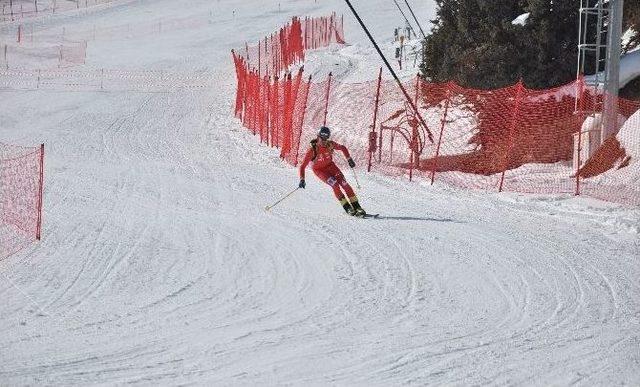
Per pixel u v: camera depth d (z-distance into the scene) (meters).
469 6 45.41
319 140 24.78
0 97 69.56
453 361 12.43
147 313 15.02
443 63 45.66
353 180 31.94
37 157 42.44
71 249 20.42
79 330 13.94
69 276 17.81
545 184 30.80
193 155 45.03
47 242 21.27
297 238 21.53
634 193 27.77
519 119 36.19
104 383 11.15
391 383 11.42
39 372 11.62
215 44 101.56
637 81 37.81
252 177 33.66
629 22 41.16
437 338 13.63
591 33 42.16
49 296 16.22
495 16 43.91
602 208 25.70
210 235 21.97
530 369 12.12
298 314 15.03
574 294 16.56
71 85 75.94
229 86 74.88
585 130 32.16
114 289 16.75
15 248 20.72
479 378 11.68
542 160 35.47
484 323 14.57
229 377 11.55
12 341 13.30
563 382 11.58
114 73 83.19
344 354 12.71
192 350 12.82
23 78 79.62
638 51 38.25
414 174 34.44
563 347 13.23
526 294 16.52
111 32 114.12
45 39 108.06
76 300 15.92
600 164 31.22
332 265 18.70
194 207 26.62
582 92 32.59
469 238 21.50
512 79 42.41
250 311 15.21
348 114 51.25
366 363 12.29
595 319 14.90
